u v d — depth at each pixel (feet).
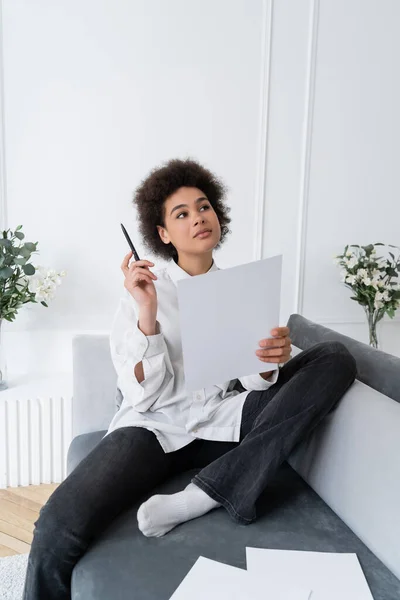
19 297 6.72
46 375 7.52
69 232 7.61
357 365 4.60
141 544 3.47
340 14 8.29
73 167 7.50
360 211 8.89
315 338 5.28
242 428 4.42
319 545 3.49
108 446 4.05
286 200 8.50
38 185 7.40
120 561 3.29
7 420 6.56
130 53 7.49
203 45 7.75
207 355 3.93
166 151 7.82
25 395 6.64
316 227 8.73
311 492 4.28
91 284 7.79
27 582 3.47
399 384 4.06
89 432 5.42
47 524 3.42
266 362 4.11
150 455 4.14
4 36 7.00
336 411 4.05
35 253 7.50
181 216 4.66
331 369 4.07
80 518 3.46
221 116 7.98
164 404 4.42
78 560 3.46
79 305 7.79
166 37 7.59
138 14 7.44
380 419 3.59
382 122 8.76
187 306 3.75
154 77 7.63
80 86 7.37
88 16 7.27
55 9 7.14
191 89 7.79
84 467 3.85
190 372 3.92
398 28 8.59
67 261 7.66
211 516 3.83
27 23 7.06
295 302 8.80
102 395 5.47
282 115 8.27
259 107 8.11
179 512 3.68
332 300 9.00
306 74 8.28
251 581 3.07
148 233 5.23
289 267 8.70
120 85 7.51
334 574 3.17
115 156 7.63
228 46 7.85
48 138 7.35
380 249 9.11
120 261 7.84
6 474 6.66
